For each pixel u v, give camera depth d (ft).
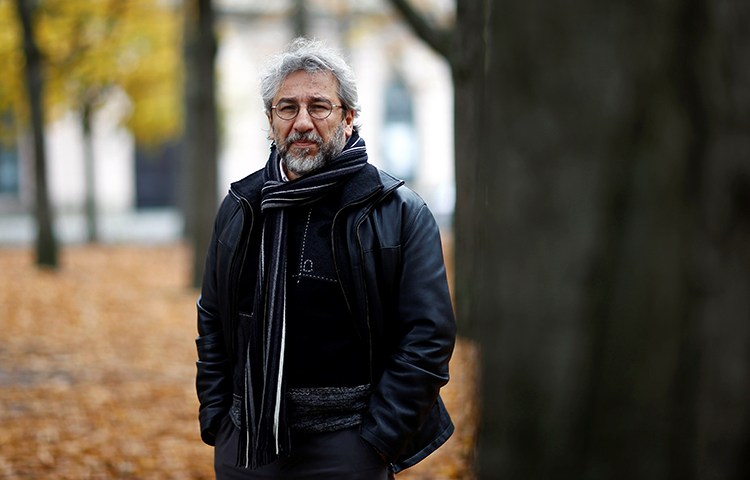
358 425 7.56
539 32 4.72
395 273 7.59
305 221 7.64
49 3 51.72
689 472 4.59
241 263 7.82
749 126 4.46
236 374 7.97
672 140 4.52
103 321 35.45
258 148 115.65
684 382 4.57
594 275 4.64
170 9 61.00
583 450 4.74
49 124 67.56
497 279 4.99
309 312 7.50
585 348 4.68
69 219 104.83
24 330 32.30
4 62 53.42
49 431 18.75
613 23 4.53
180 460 16.92
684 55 4.49
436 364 7.41
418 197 7.86
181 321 36.58
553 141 4.70
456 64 22.57
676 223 4.54
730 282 4.51
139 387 23.88
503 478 4.99
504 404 4.98
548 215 4.74
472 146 21.57
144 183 117.91
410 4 26.12
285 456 7.48
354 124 8.14
